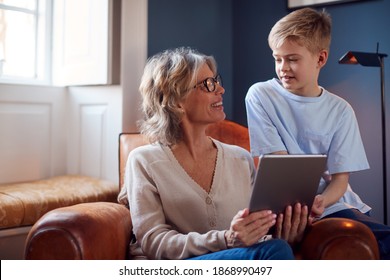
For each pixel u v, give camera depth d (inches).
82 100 106.5
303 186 53.5
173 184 60.4
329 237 53.8
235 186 62.8
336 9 106.7
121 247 61.3
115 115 99.7
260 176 49.0
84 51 100.7
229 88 123.3
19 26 105.9
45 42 108.3
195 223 60.3
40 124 104.1
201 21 116.6
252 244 51.8
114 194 95.1
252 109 72.4
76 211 58.3
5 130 97.7
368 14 102.4
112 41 99.4
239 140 86.5
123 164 82.4
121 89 98.6
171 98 61.7
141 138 82.4
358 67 104.3
